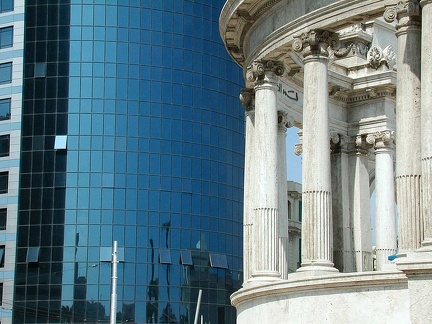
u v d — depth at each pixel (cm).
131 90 11944
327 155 4022
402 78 3625
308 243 3950
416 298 3281
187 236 11856
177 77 12175
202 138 12200
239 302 4475
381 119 5431
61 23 11981
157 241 11675
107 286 11438
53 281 11462
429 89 3416
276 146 4441
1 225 11700
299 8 4147
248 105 4831
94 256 11481
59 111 11806
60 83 11869
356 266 5384
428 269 3247
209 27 12494
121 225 11600
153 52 12112
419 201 3528
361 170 5494
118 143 11788
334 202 5491
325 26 4028
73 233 11538
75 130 11769
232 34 4762
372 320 3569
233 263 12244
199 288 11800
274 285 3978
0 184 11806
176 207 11862
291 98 5050
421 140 3447
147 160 11850
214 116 12356
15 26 12069
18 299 11488
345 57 5619
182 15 12325
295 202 12138
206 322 11769
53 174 11688
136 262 11538
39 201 11650
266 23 4406
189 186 11994
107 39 11981
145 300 11475
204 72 12356
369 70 5497
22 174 11744
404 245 3541
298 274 3931
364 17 3928
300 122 5172
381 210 5347
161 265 11619
